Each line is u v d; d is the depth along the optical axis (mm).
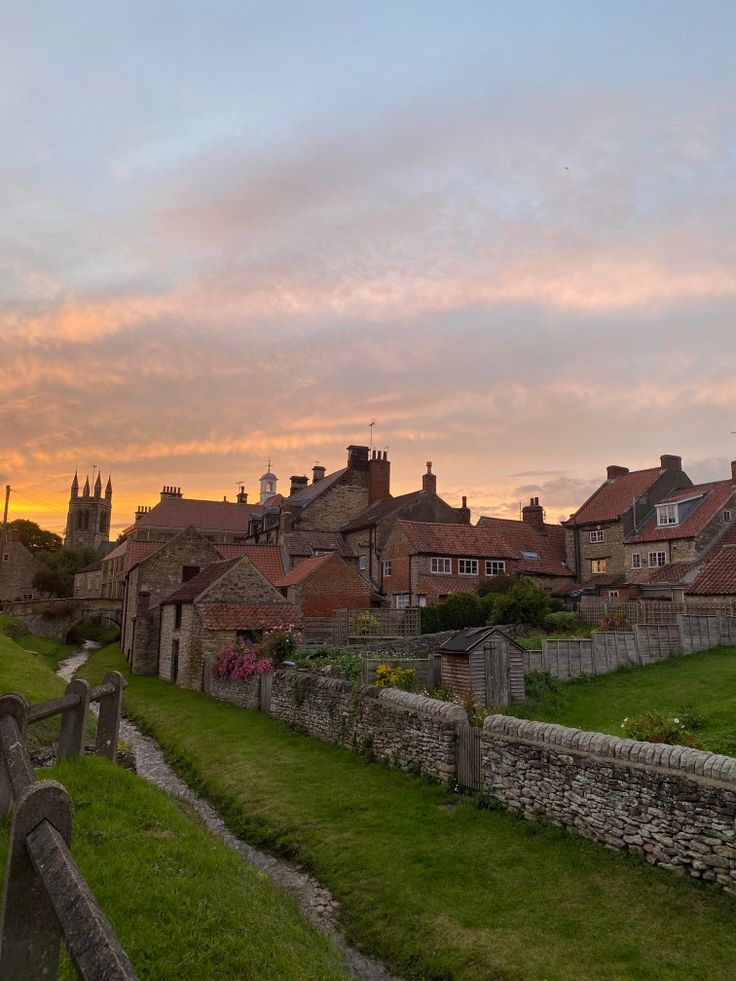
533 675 22625
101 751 11227
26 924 3865
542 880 10266
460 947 8812
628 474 52750
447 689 20000
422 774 15180
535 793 12328
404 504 55000
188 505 81062
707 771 9805
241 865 9719
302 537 56250
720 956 8078
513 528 54312
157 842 8727
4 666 20469
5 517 77125
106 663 42500
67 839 4090
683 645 26297
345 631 34156
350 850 11875
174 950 6555
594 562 49875
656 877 9891
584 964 8203
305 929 8477
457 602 36156
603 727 18625
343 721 18672
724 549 33406
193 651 32281
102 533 121938
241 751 19000
